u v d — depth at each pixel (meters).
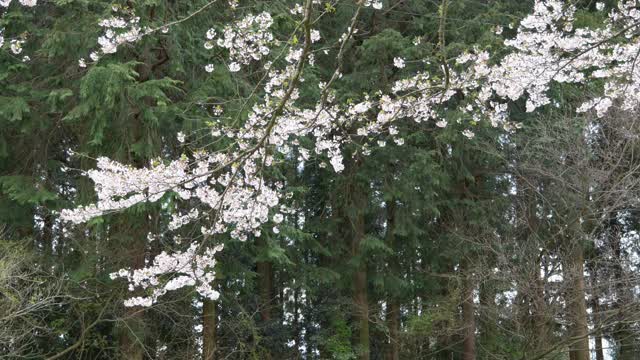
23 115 9.09
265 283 14.12
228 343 12.53
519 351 12.12
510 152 12.65
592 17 10.53
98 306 9.81
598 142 11.93
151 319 11.00
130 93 8.26
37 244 10.24
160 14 9.04
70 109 9.16
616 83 6.09
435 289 13.56
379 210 14.02
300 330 14.32
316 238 14.13
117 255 9.28
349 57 12.84
